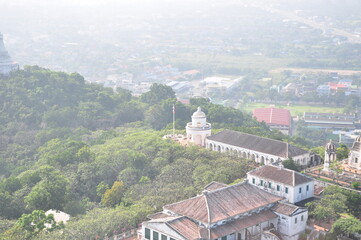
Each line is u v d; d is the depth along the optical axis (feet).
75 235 464.65
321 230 465.47
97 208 562.25
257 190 485.15
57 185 608.19
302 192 510.58
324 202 491.31
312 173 598.75
